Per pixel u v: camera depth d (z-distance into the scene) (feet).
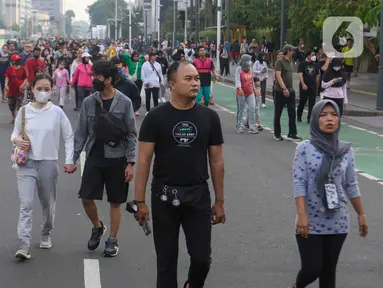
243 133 57.88
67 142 24.27
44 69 67.67
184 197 17.85
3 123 61.62
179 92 17.85
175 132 17.87
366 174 41.55
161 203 17.99
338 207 17.98
